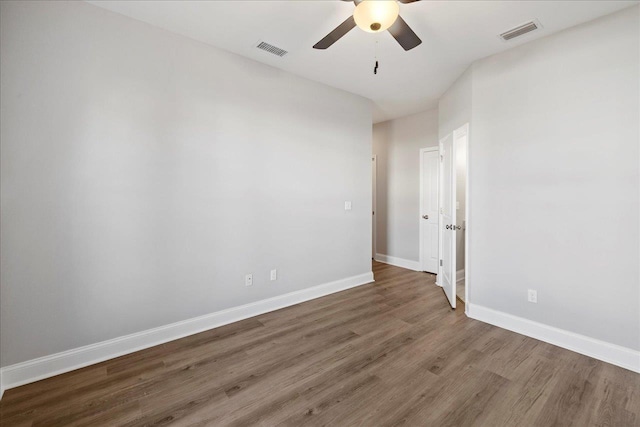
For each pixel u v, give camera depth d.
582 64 2.36
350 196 4.09
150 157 2.45
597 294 2.32
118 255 2.32
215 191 2.82
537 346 2.50
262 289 3.20
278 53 2.92
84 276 2.19
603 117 2.27
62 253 2.10
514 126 2.76
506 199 2.83
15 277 1.96
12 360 1.95
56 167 2.07
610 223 2.25
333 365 2.22
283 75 3.29
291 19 2.36
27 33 1.96
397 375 2.09
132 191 2.37
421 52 2.86
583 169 2.37
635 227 2.15
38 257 2.02
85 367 2.17
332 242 3.89
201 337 2.65
